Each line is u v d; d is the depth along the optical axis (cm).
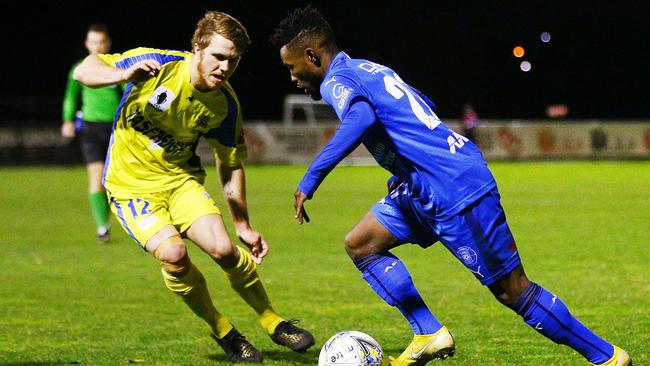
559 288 852
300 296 830
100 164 1256
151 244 554
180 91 551
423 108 493
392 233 523
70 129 1333
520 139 3531
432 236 524
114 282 921
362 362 493
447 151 484
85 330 688
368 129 474
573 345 489
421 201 491
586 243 1202
